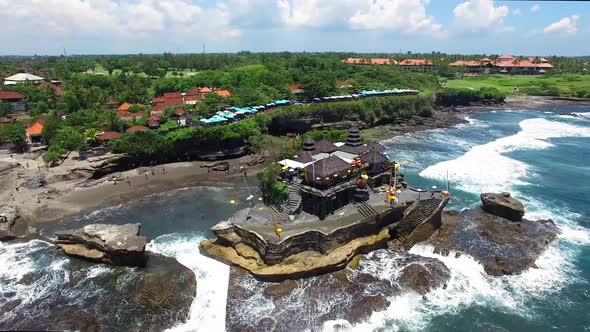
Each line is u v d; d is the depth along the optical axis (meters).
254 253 52.44
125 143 88.94
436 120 146.88
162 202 73.94
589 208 69.75
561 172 88.38
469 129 135.50
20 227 63.69
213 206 72.00
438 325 42.88
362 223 55.16
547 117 159.00
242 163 95.25
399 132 129.88
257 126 108.19
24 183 79.06
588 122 147.38
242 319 43.03
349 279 49.34
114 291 47.53
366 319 43.19
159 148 92.19
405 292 47.28
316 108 125.69
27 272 51.94
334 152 73.69
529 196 74.94
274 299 45.97
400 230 59.53
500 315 44.38
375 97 143.25
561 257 54.91
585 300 46.59
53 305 45.38
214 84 165.88
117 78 166.62
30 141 103.75
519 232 60.44
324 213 56.69
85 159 90.19
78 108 126.75
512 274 51.12
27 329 41.69
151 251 56.53
